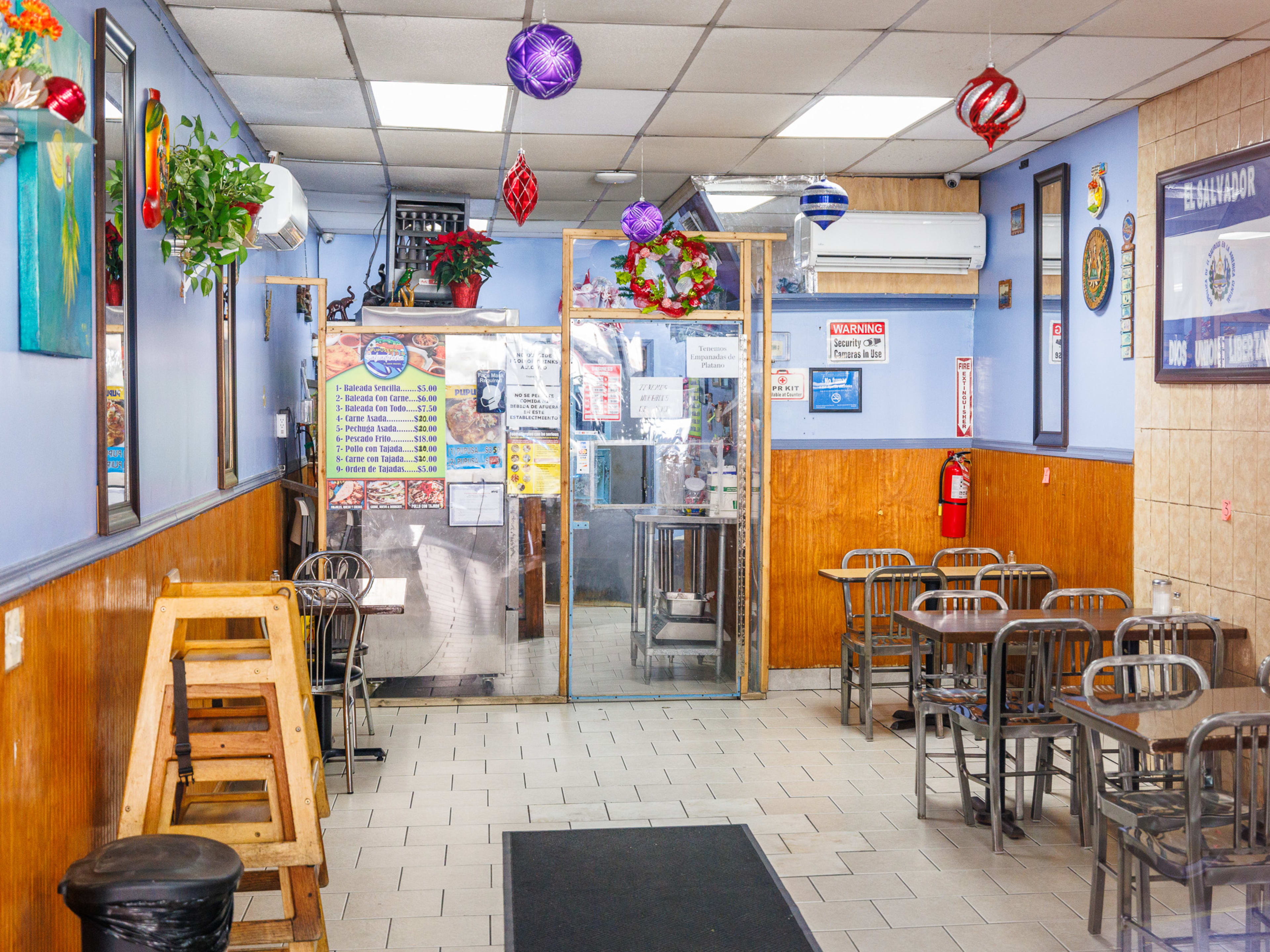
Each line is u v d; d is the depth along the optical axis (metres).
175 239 4.04
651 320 6.50
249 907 3.76
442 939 3.53
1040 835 4.47
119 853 2.48
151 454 3.80
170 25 4.31
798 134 6.07
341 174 7.21
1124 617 4.90
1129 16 4.23
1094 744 3.55
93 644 3.07
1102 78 5.01
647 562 6.58
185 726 3.00
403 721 6.07
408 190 7.76
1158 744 3.10
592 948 3.47
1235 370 4.70
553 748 5.59
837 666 7.15
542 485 6.50
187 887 2.36
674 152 6.50
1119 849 3.39
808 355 7.20
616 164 6.85
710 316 6.52
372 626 6.43
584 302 6.46
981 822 4.59
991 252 7.11
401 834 4.43
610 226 9.22
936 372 7.32
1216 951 3.08
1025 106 4.04
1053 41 4.52
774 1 4.09
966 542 7.35
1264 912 3.27
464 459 6.43
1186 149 5.11
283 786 3.07
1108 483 5.73
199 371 4.63
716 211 7.15
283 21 4.31
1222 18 4.23
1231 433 4.79
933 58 4.75
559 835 4.42
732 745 5.69
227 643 3.30
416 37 4.51
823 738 5.84
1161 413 5.29
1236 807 3.01
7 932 2.42
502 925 3.63
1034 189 6.48
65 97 2.28
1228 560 4.82
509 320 6.99
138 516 3.53
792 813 4.70
